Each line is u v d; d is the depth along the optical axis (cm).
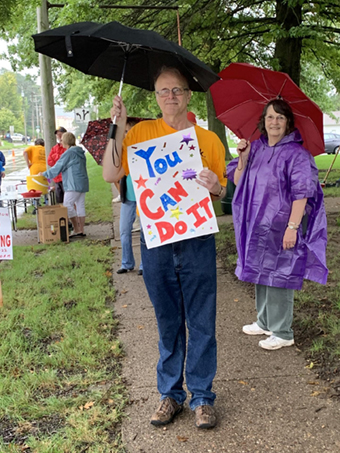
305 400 312
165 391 295
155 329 435
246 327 419
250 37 1205
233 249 700
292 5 805
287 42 1005
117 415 299
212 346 292
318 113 359
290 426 285
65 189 861
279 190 355
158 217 274
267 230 359
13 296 523
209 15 913
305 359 366
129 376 350
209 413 285
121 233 619
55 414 304
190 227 272
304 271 362
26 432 287
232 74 379
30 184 1123
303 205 346
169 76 266
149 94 1587
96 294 528
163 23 1011
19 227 998
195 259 276
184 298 288
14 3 774
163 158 274
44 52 279
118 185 608
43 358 373
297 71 1021
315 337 397
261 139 372
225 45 1130
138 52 285
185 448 270
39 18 927
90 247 777
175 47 248
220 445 271
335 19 1153
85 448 271
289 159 353
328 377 336
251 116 411
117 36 241
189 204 274
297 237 355
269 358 371
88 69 301
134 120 544
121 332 432
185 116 279
